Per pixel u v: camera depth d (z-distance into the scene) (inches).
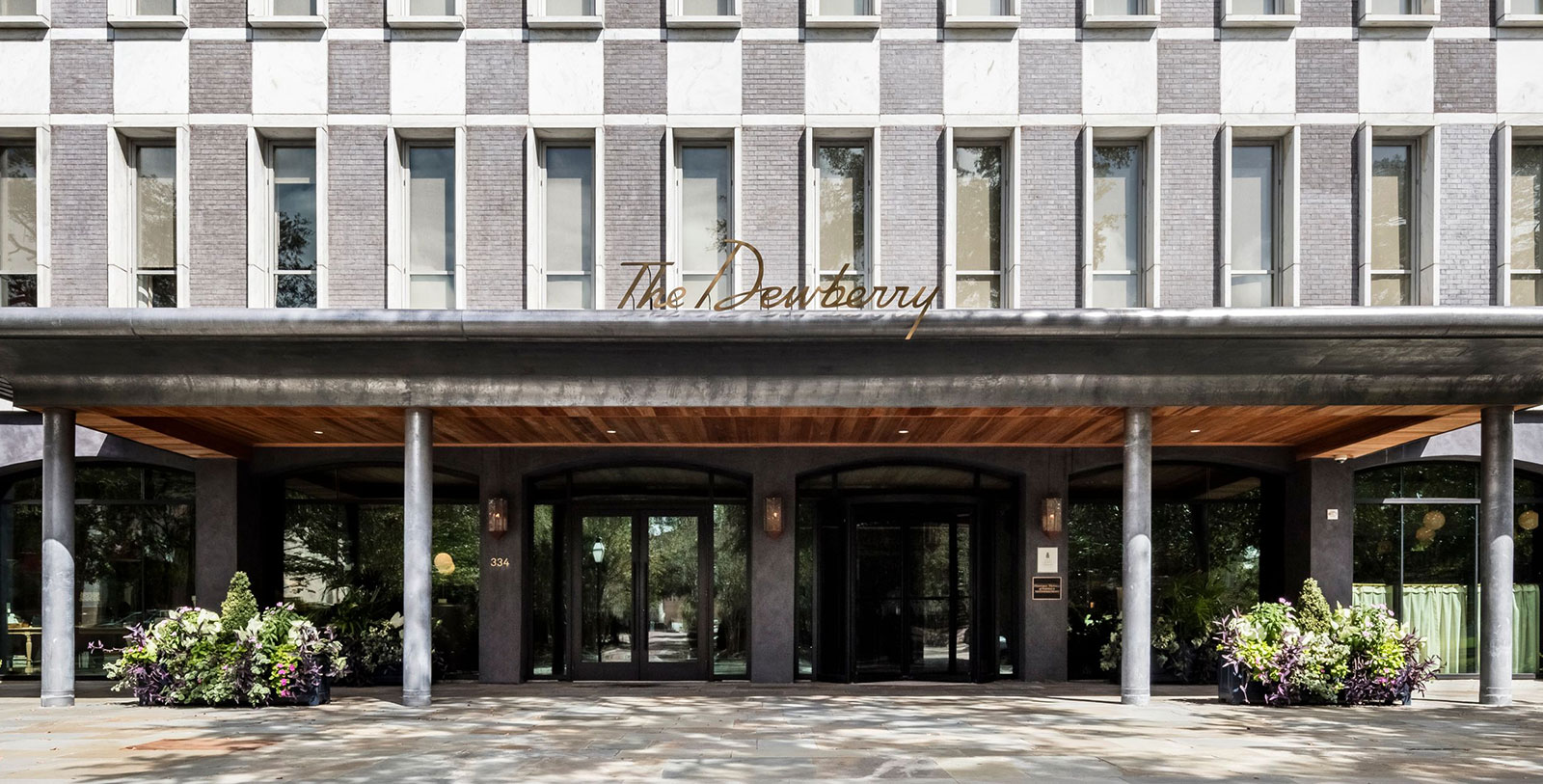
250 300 575.8
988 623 633.0
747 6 586.2
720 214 595.8
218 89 579.8
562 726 448.1
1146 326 443.2
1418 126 582.2
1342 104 581.0
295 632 514.3
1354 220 581.0
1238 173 594.6
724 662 635.5
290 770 360.8
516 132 583.2
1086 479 641.0
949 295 576.1
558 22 580.1
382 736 425.4
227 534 613.6
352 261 578.9
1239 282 589.0
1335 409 485.7
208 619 515.8
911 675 628.7
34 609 637.3
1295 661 500.7
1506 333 438.6
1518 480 642.2
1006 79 583.5
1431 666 522.9
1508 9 580.4
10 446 616.1
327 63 581.3
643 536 640.4
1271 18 577.0
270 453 627.5
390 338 450.6
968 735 426.6
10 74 578.6
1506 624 504.7
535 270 581.0
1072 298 581.3
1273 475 645.9
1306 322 439.8
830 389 473.4
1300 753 389.1
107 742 413.4
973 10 593.6
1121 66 581.9
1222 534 644.1
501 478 623.5
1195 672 621.6
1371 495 632.4
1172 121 581.0
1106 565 638.5
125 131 583.8
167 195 597.0
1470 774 355.3
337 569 640.4
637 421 531.5
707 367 467.2
